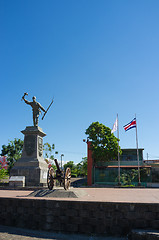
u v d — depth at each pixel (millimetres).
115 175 36031
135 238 8062
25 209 10234
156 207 8758
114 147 36500
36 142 22516
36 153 22156
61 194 11016
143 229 8547
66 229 9383
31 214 10055
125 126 33406
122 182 35094
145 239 7914
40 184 20344
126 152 39375
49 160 41969
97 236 8961
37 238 8453
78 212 9375
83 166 60500
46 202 9883
